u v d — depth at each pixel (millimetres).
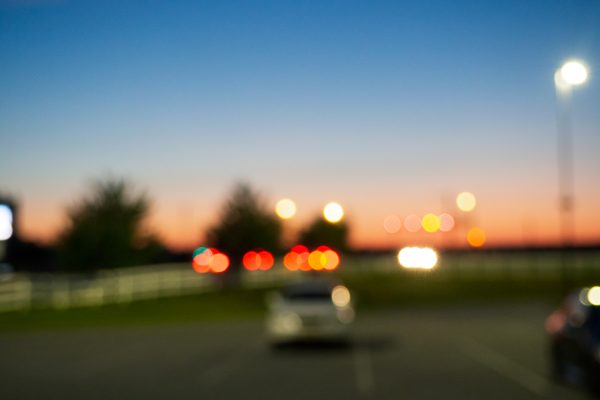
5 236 38219
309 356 17875
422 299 44281
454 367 15555
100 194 42688
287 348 19859
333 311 19797
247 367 15703
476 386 12789
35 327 26891
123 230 41562
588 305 12844
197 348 19891
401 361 16734
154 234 44125
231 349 19625
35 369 15547
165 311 33812
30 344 21125
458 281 53344
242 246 52781
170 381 13594
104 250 40750
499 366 15719
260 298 41188
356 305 40219
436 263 62219
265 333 24719
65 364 16406
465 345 20516
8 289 30844
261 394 12008
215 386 12922
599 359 11312
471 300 43812
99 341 22000
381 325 28031
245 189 54062
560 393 12000
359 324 28562
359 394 11938
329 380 13617
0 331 25406
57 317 29625
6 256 42969
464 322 29438
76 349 19703
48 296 32625
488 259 61375
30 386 13070
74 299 33750
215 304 37625
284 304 20344
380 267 65312
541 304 40656
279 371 15008
